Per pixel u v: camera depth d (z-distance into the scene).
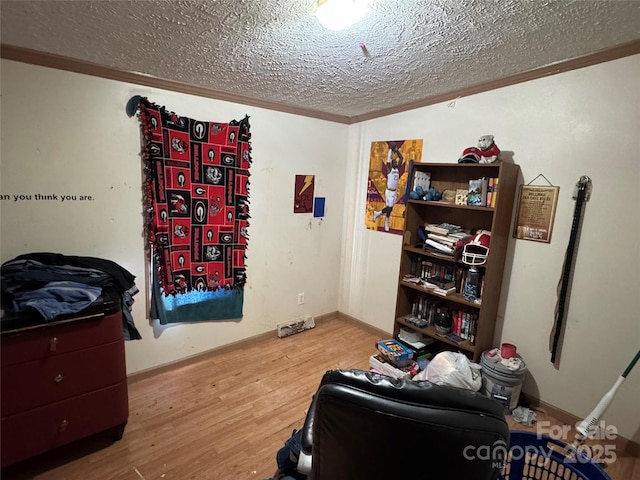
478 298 2.31
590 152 1.92
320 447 0.92
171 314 2.47
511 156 2.24
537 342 2.22
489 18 1.40
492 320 2.35
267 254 2.99
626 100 1.78
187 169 2.38
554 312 2.12
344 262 3.58
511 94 2.20
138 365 2.42
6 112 1.77
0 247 1.84
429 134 2.70
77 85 1.94
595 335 1.99
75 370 1.67
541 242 2.15
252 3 1.31
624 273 1.86
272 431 2.00
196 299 2.58
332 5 1.21
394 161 2.98
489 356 2.24
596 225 1.93
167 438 1.91
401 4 1.29
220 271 2.67
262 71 2.06
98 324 1.71
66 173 1.97
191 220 2.46
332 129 3.25
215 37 1.61
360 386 0.88
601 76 1.84
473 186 2.24
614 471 1.79
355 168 3.36
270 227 2.96
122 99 2.10
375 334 3.30
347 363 2.77
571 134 1.98
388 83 2.29
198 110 2.41
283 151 2.93
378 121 3.09
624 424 1.92
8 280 1.63
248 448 1.86
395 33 1.54
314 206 3.26
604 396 1.89
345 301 3.61
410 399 0.84
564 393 2.13
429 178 2.67
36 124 1.86
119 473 1.68
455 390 0.87
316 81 2.25
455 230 2.46
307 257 3.30
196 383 2.42
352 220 3.45
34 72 1.81
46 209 1.94
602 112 1.86
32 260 1.82
